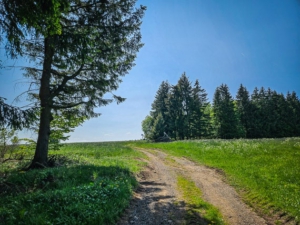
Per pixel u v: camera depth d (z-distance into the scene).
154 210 7.48
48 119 13.64
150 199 8.77
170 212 7.29
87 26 13.48
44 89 13.52
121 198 7.88
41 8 6.95
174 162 19.03
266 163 14.29
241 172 12.94
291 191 8.91
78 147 33.81
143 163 17.66
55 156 15.36
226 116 62.34
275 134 66.81
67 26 12.57
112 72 15.56
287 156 15.74
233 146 22.66
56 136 15.91
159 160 20.48
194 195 9.35
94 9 13.68
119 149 30.11
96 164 14.62
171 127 64.62
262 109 69.12
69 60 11.50
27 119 7.74
